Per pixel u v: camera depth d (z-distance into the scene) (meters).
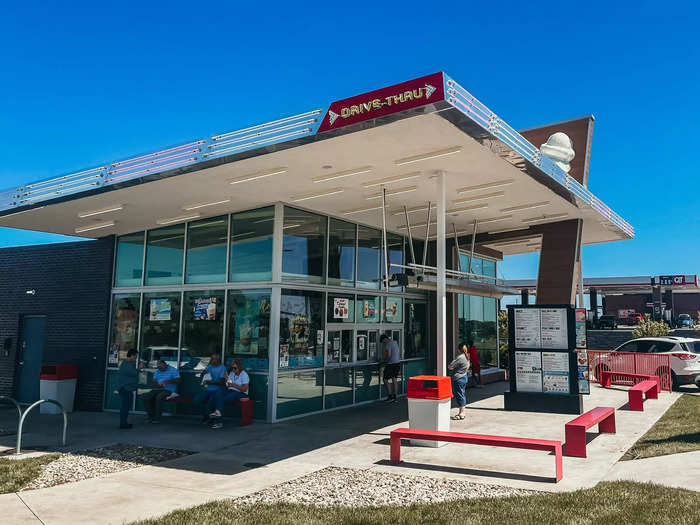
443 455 8.21
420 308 16.53
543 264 14.02
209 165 9.13
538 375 12.23
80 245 15.38
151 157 9.84
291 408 11.79
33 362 15.70
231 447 9.03
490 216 13.46
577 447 7.90
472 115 7.30
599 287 50.59
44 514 5.59
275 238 11.81
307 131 7.89
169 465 7.80
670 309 54.53
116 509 5.75
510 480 6.76
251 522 5.21
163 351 13.38
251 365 11.80
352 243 14.03
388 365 14.05
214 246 12.99
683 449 7.84
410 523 5.17
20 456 8.49
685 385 17.42
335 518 5.34
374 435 9.91
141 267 14.31
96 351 14.45
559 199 11.70
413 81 6.93
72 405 14.30
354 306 13.86
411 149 8.40
